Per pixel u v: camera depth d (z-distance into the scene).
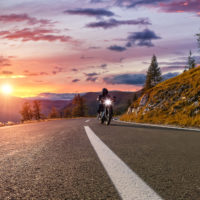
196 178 1.37
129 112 21.66
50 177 1.43
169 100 13.95
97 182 1.29
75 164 1.83
